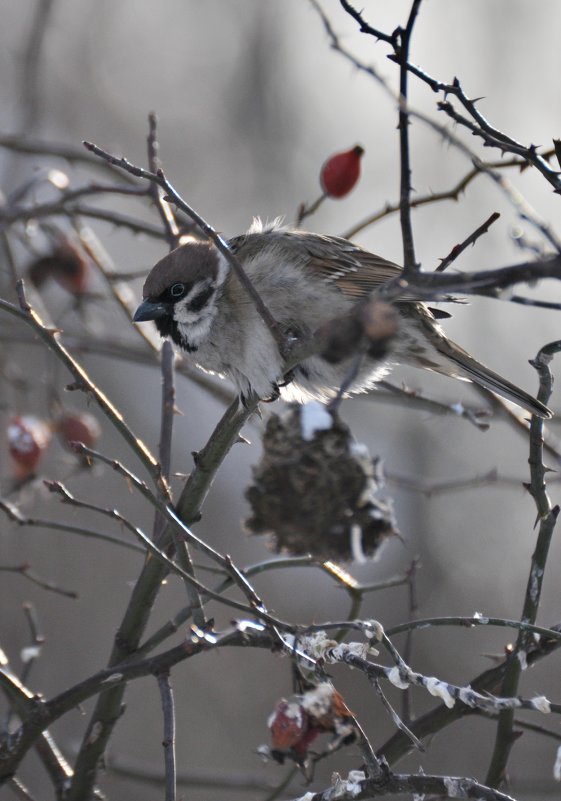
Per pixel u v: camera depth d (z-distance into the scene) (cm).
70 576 1553
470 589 1717
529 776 1515
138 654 659
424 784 561
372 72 544
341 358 537
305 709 629
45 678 1477
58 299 1284
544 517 637
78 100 1947
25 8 1733
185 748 1577
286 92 2008
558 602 1722
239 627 584
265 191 1961
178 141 1973
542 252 468
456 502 1758
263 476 595
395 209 809
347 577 723
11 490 878
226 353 801
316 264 797
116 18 2011
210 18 2038
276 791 739
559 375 1716
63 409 934
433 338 809
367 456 593
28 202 1134
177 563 673
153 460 648
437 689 539
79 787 693
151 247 1861
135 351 1028
